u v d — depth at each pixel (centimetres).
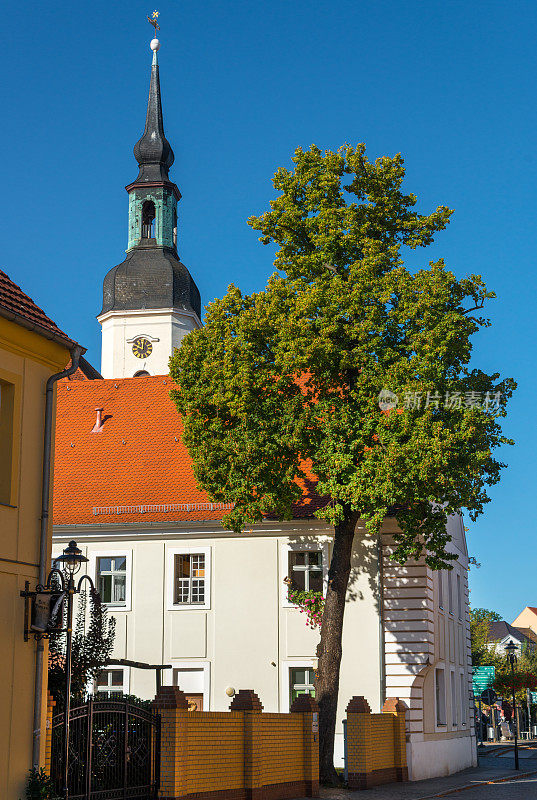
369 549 3347
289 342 2709
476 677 6397
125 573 3466
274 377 2841
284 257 2961
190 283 6347
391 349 2748
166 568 3441
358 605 3316
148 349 6206
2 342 1778
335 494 2709
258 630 3347
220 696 3325
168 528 3450
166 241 6378
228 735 2108
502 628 13462
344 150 2930
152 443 3831
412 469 2595
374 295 2752
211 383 2839
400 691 3234
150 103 6456
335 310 2761
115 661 2467
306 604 3322
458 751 3750
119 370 6206
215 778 2044
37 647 1781
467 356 2770
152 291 6228
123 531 3475
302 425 2730
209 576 3412
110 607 3434
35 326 1825
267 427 2772
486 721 7400
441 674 3647
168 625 3400
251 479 2794
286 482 2798
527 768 3950
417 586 3294
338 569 2898
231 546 3422
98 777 1892
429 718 3375
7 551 1736
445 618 3722
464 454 2652
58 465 3781
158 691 1986
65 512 3550
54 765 1834
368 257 2803
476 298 2809
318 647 2888
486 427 2705
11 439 1788
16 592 1747
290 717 2402
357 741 2745
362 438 2723
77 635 2441
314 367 2742
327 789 2647
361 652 3281
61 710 1916
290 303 2803
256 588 3378
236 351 2797
